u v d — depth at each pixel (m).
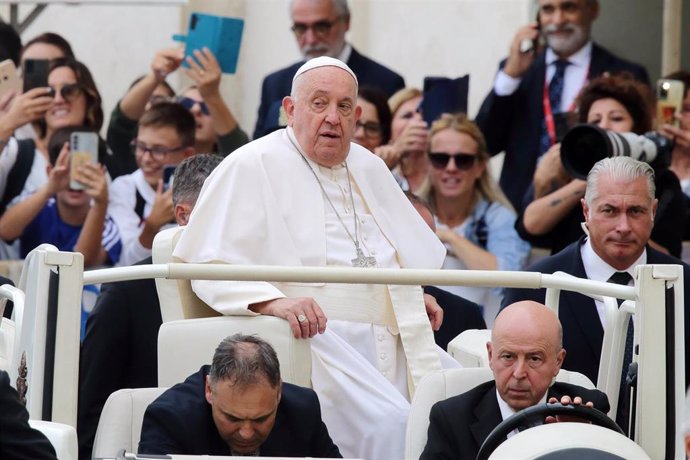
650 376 18.48
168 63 37.25
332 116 24.16
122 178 37.03
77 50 44.25
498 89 36.94
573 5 36.59
